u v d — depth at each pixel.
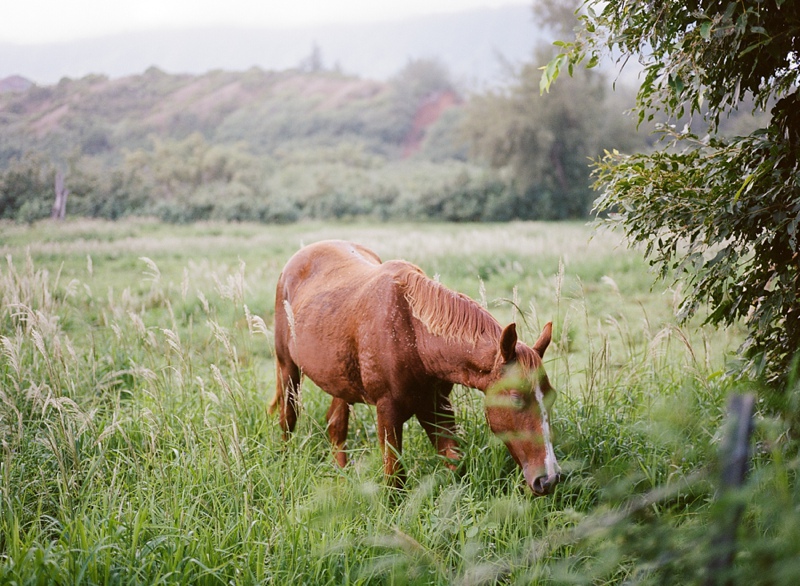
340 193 41.44
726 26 2.90
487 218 39.00
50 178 36.38
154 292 9.27
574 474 3.50
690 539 1.57
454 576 2.72
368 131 95.69
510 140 40.69
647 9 3.19
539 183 40.25
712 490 2.11
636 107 3.54
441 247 15.02
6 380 4.82
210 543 2.89
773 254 3.26
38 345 4.11
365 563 2.80
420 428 4.29
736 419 1.48
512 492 3.22
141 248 18.98
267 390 5.55
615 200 3.52
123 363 5.77
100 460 3.56
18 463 3.71
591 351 4.39
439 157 76.56
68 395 4.62
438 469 3.61
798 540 1.30
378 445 4.10
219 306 8.32
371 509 3.14
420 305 3.58
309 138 90.19
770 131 3.12
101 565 2.71
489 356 3.30
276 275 11.79
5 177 35.16
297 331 4.31
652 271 3.71
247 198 37.41
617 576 2.38
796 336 3.29
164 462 3.69
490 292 10.15
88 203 36.25
